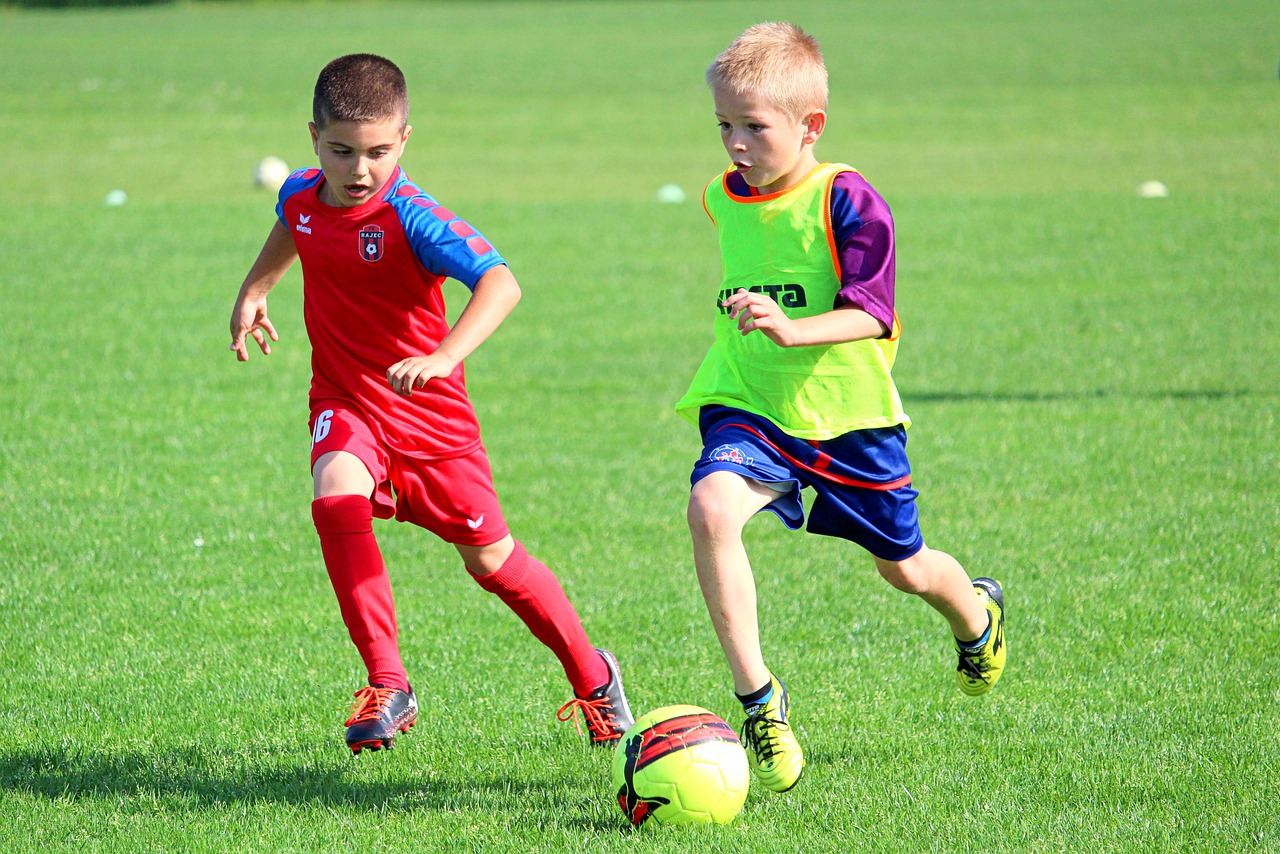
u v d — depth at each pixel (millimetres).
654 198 72250
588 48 179375
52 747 15461
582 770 15000
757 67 13656
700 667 18141
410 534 24547
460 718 16453
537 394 35750
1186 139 89562
